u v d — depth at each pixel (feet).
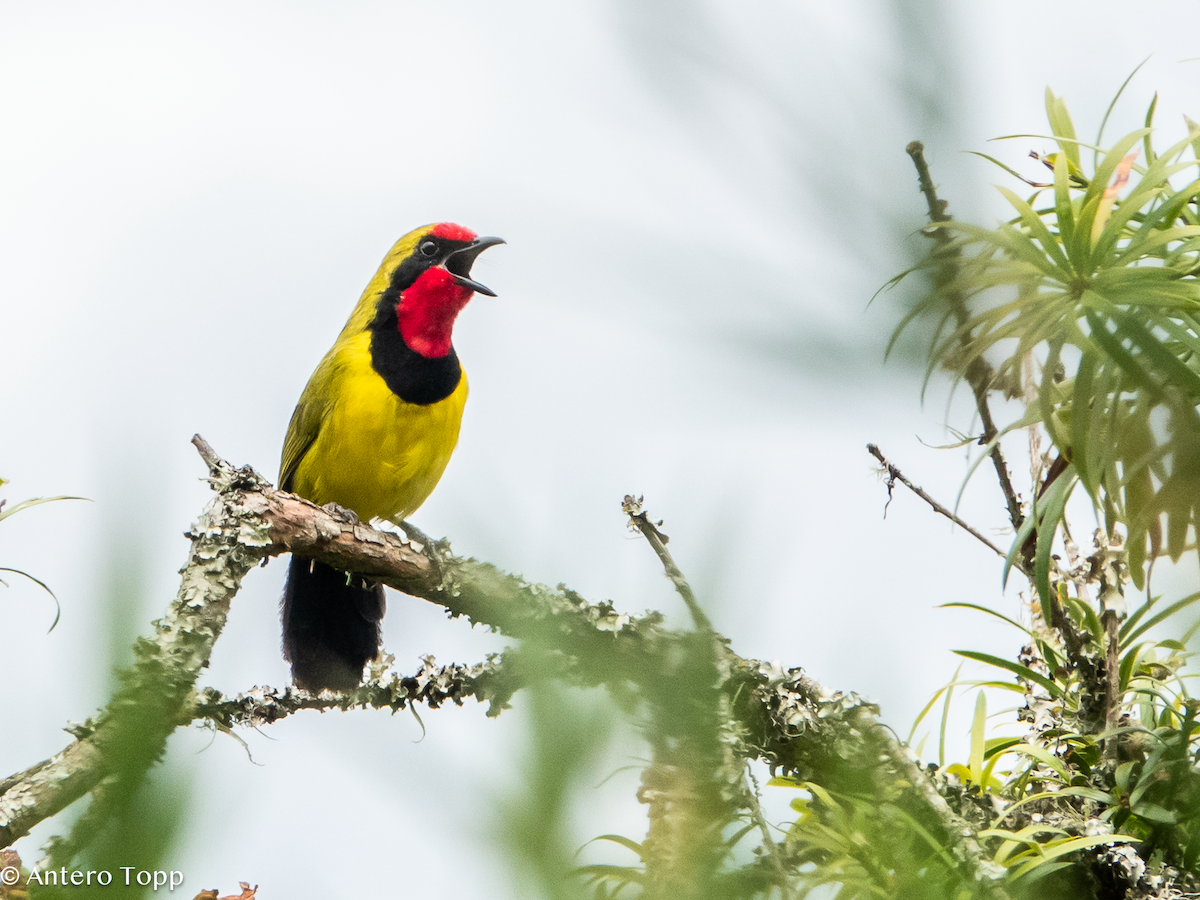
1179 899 15.85
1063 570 20.58
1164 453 11.56
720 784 5.34
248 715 19.49
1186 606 7.43
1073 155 16.21
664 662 4.95
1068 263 12.25
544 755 4.30
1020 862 15.62
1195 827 16.60
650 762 4.93
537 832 4.15
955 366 8.41
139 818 4.40
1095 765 18.97
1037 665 21.45
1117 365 12.59
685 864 5.39
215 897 4.61
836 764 9.50
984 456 13.32
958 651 20.48
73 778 4.63
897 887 8.45
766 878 7.00
